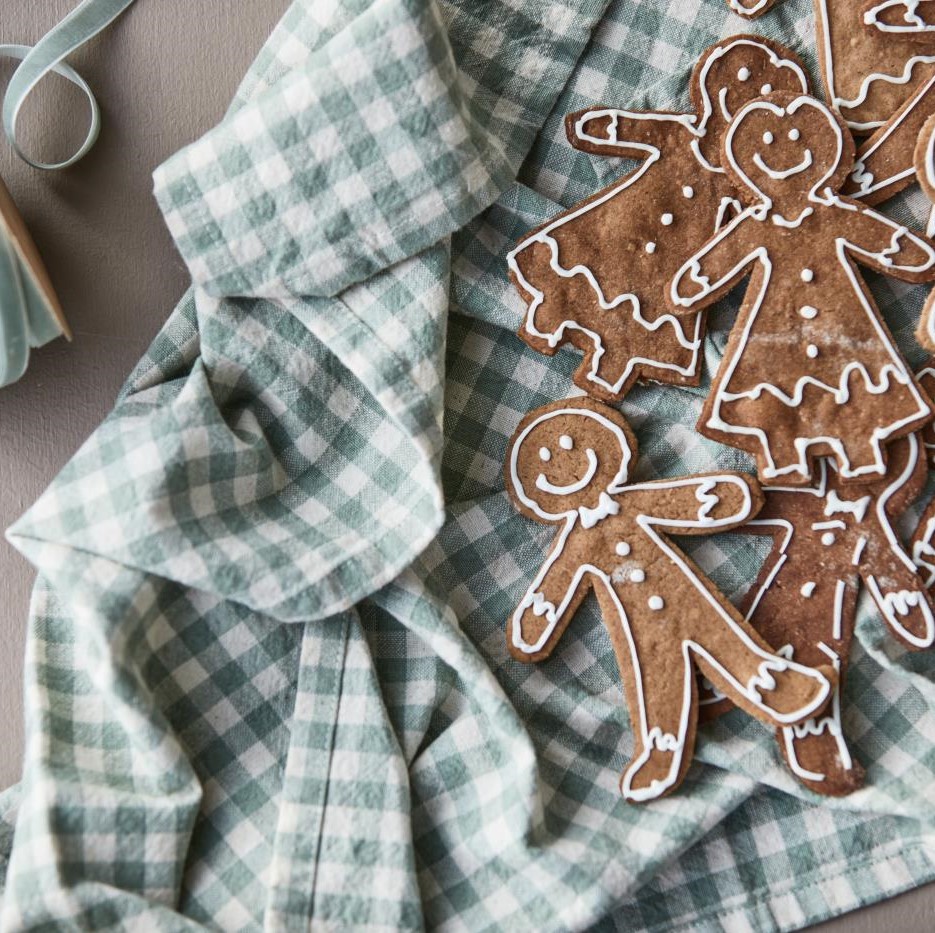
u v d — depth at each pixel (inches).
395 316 22.1
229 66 23.6
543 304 22.4
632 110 22.4
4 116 22.9
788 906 22.2
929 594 22.1
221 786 22.2
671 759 21.9
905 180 22.2
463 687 22.8
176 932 21.2
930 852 22.1
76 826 21.3
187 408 21.8
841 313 21.9
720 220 22.3
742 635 22.0
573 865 21.6
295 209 21.8
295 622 22.5
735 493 22.2
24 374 23.3
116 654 21.4
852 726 22.3
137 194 23.5
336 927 21.6
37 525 21.7
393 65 21.3
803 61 22.7
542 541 22.9
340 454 22.7
